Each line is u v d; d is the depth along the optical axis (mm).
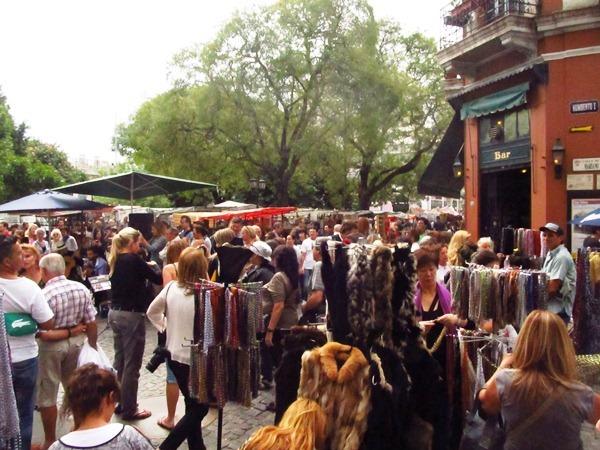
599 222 8914
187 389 4746
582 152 11969
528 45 12578
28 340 4352
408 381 3414
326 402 2887
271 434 2344
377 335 3453
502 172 14703
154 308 4941
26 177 34219
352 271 3570
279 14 27109
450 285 5047
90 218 36500
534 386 2736
